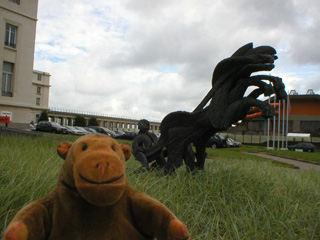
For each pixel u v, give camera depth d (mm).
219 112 5617
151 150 6383
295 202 4809
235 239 3285
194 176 5316
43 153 6648
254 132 64500
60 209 1213
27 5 28172
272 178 6281
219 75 5906
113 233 1222
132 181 4305
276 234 3520
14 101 27281
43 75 82812
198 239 3119
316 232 3902
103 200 1062
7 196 3012
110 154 1146
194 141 6227
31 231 1094
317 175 9250
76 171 1105
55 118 86938
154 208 1241
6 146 7660
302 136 59219
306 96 60688
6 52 26719
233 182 4973
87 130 42375
